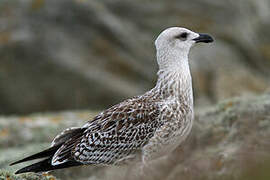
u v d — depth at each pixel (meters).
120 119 9.43
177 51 9.77
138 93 22.09
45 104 21.50
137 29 24.03
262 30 26.62
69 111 20.58
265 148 9.73
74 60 21.94
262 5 27.27
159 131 9.30
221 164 10.03
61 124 15.98
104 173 11.65
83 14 22.81
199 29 24.59
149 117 9.37
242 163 8.15
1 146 15.10
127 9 24.31
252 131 11.28
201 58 23.45
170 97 9.49
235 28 25.14
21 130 15.61
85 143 9.39
